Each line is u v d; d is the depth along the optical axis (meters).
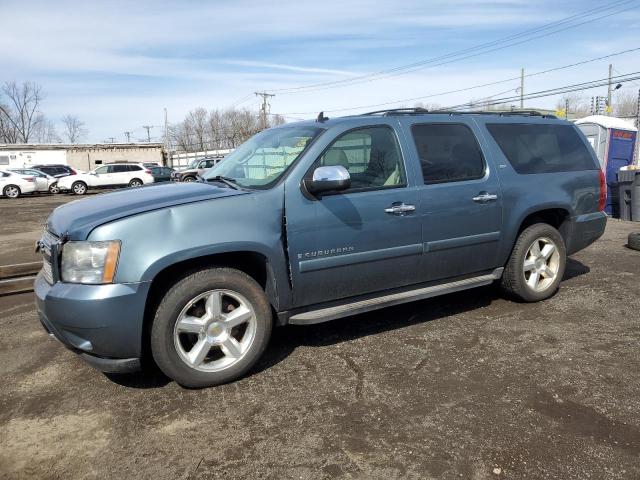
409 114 4.32
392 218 3.95
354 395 3.28
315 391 3.35
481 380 3.44
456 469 2.55
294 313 3.77
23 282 5.71
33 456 2.73
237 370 3.46
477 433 2.84
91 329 3.07
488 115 4.79
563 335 4.19
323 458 2.65
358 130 3.95
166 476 2.55
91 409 3.20
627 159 11.84
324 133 3.82
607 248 7.64
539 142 5.01
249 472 2.56
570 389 3.30
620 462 2.57
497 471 2.53
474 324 4.47
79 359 3.93
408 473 2.52
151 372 3.69
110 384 3.52
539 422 2.93
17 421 3.08
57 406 3.25
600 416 2.98
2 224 14.02
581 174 5.17
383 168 4.01
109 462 2.67
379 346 4.04
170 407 3.20
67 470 2.62
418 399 3.21
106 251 3.08
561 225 5.17
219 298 3.38
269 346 4.10
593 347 3.94
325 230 3.68
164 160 49.62
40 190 27.39
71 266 3.14
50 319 3.20
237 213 3.40
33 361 3.92
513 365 3.66
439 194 4.18
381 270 3.99
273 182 3.63
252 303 3.48
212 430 2.94
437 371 3.59
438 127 4.38
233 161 4.42
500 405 3.12
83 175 28.92
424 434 2.84
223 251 3.31
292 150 3.83
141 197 3.57
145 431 2.94
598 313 4.70
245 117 78.56
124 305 3.07
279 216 3.53
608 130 11.39
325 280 3.76
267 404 3.20
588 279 5.84
